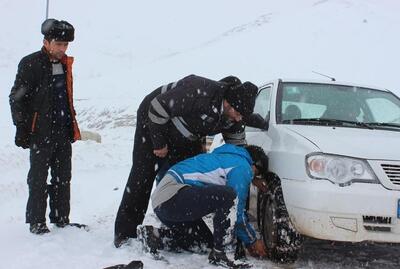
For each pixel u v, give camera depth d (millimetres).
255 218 5086
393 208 3889
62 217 5121
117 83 47594
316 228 3930
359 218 3885
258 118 5047
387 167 4000
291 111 5109
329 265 4410
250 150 4539
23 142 4812
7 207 6609
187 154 4699
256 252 4613
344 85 5598
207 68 49219
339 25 56906
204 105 4152
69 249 4465
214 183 4215
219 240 4152
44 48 4863
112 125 28719
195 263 4234
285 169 4312
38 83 4773
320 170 4020
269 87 5691
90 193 7934
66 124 5047
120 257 4277
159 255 4301
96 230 5266
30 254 4234
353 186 3936
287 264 4367
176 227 4508
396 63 43031
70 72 5023
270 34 58312
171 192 4160
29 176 4852
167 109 4195
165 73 49406
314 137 4336
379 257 4734
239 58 51094
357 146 4133
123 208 4660
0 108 33062
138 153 4621
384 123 5125
